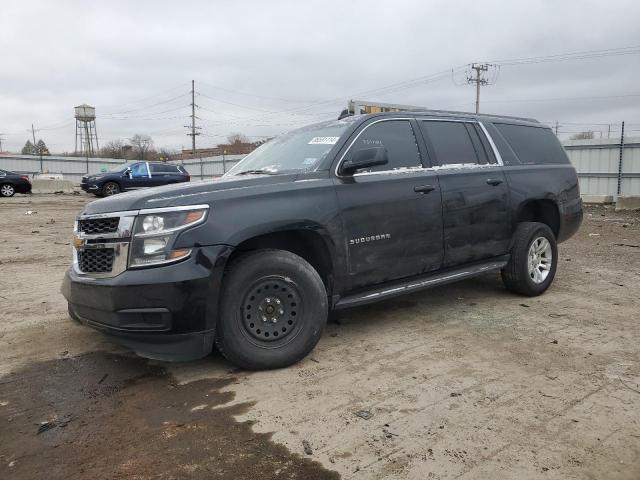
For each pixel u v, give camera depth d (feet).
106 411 10.77
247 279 12.02
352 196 13.75
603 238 35.09
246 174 14.90
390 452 9.10
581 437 9.48
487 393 11.26
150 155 249.96
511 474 8.43
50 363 13.41
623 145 63.21
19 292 20.63
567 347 13.93
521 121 20.11
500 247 17.79
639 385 11.59
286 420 10.25
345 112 19.30
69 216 52.16
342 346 14.21
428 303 18.44
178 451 9.23
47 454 9.21
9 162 146.72
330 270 13.47
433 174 15.75
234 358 12.17
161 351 11.52
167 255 11.23
